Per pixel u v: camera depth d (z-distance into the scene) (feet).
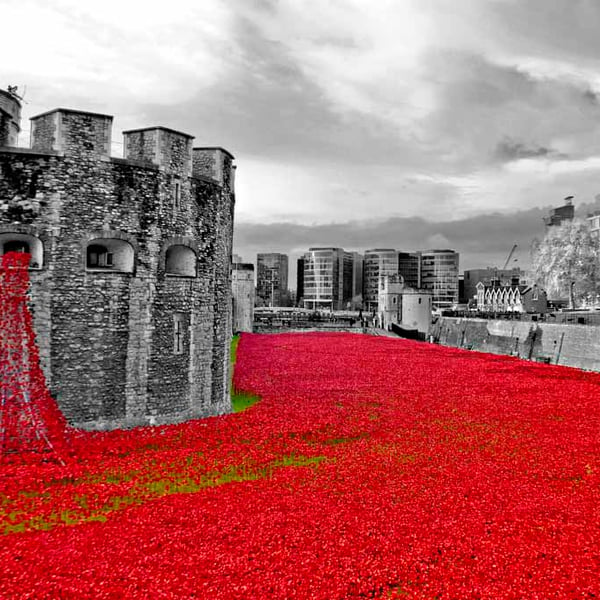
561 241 372.17
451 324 241.55
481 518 42.83
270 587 32.22
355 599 31.86
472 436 68.18
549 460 58.29
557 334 154.71
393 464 56.24
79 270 62.44
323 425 71.41
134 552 35.81
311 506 44.42
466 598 31.96
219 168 77.82
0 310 57.41
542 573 34.65
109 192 64.23
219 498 45.80
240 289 276.00
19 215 59.47
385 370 128.57
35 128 63.57
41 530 39.27
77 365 62.34
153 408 68.33
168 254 74.02
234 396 91.56
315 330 294.05
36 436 56.70
